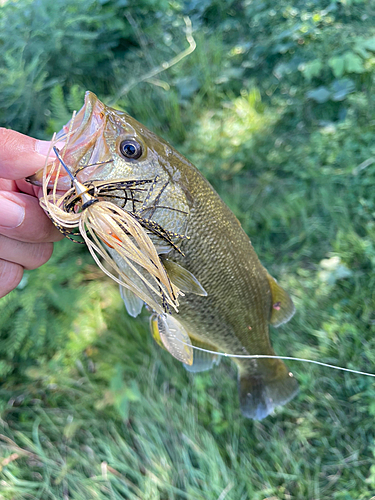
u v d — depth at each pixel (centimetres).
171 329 19
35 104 45
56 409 37
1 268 19
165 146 19
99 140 17
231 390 36
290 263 42
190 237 19
